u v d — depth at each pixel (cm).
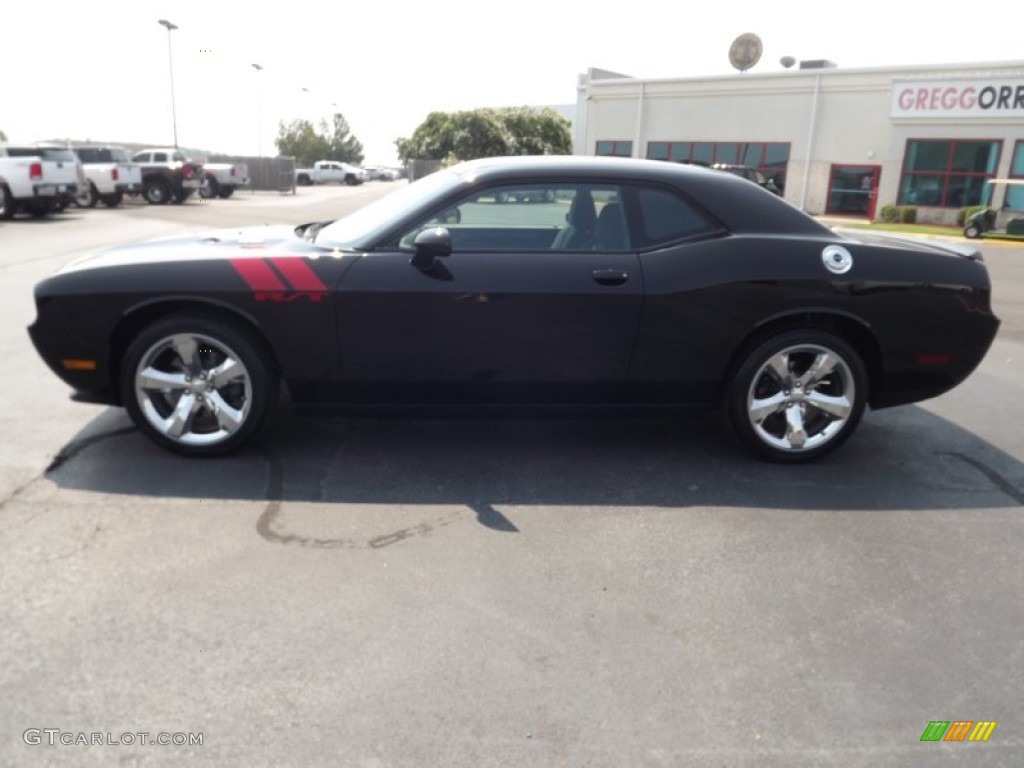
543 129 4834
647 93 3372
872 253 420
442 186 416
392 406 416
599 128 3553
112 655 258
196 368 407
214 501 368
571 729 233
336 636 271
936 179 2680
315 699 241
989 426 513
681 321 405
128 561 314
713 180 423
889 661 268
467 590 303
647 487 401
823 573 323
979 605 304
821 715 242
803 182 3028
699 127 3269
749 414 425
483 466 421
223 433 413
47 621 274
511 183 411
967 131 2578
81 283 395
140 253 417
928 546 348
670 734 232
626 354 409
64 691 241
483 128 4588
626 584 310
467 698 244
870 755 226
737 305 406
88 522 345
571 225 413
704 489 401
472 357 404
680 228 415
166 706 237
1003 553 344
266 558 320
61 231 1561
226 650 262
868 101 2844
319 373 404
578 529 354
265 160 4075
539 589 305
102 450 424
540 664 261
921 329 421
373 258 398
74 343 399
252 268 394
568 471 418
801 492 401
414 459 427
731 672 260
